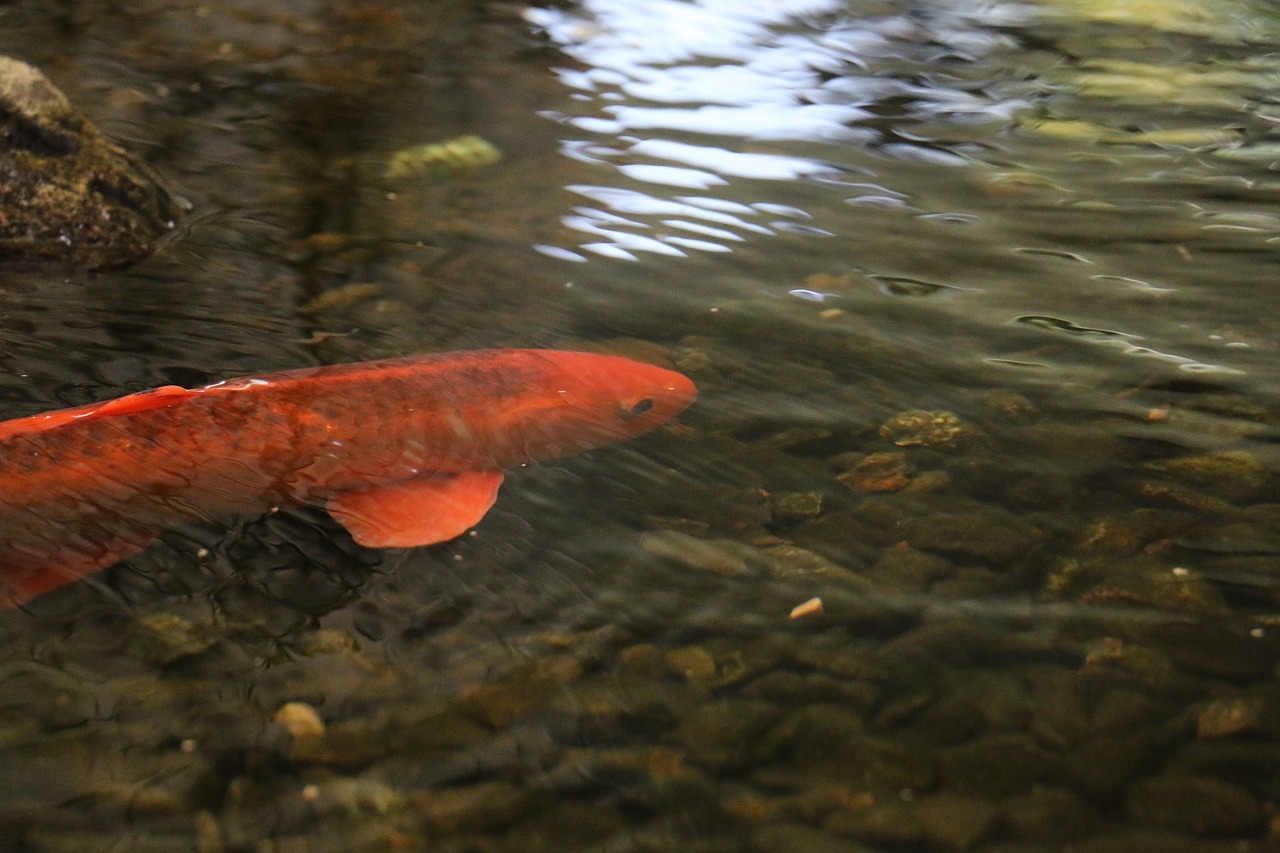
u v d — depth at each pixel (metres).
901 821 1.27
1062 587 1.42
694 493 1.49
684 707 1.33
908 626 1.39
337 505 1.43
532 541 1.44
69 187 1.84
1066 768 1.30
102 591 1.37
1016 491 1.51
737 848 1.26
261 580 1.39
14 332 1.65
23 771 1.28
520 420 1.49
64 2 2.82
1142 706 1.34
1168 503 1.50
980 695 1.34
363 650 1.35
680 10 3.06
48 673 1.33
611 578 1.41
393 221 1.92
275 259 1.83
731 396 1.61
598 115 2.29
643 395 1.53
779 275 1.83
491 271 1.81
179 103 2.27
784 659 1.36
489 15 2.94
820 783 1.29
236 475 1.43
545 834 1.26
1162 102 2.49
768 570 1.43
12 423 1.40
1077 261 1.88
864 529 1.47
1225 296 1.81
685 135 2.20
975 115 2.38
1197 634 1.38
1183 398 1.63
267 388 1.45
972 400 1.62
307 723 1.31
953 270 1.85
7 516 1.38
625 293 1.78
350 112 2.27
